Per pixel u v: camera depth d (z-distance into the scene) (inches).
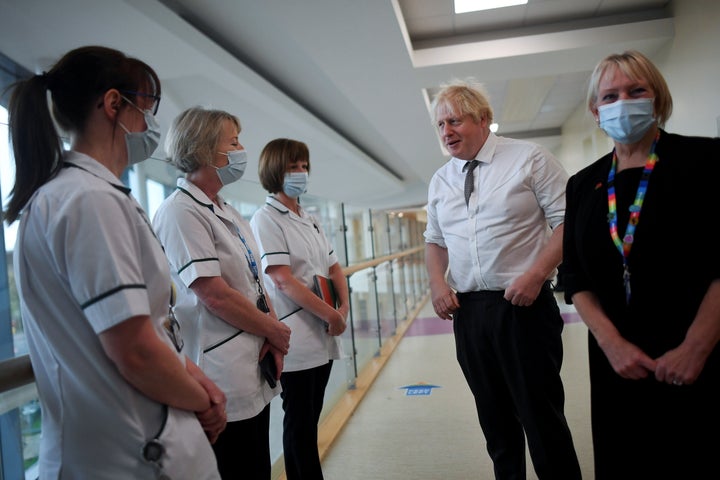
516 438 67.5
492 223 64.2
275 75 200.7
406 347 197.9
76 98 33.3
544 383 61.5
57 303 30.2
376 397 134.0
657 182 43.6
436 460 92.4
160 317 35.2
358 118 274.4
